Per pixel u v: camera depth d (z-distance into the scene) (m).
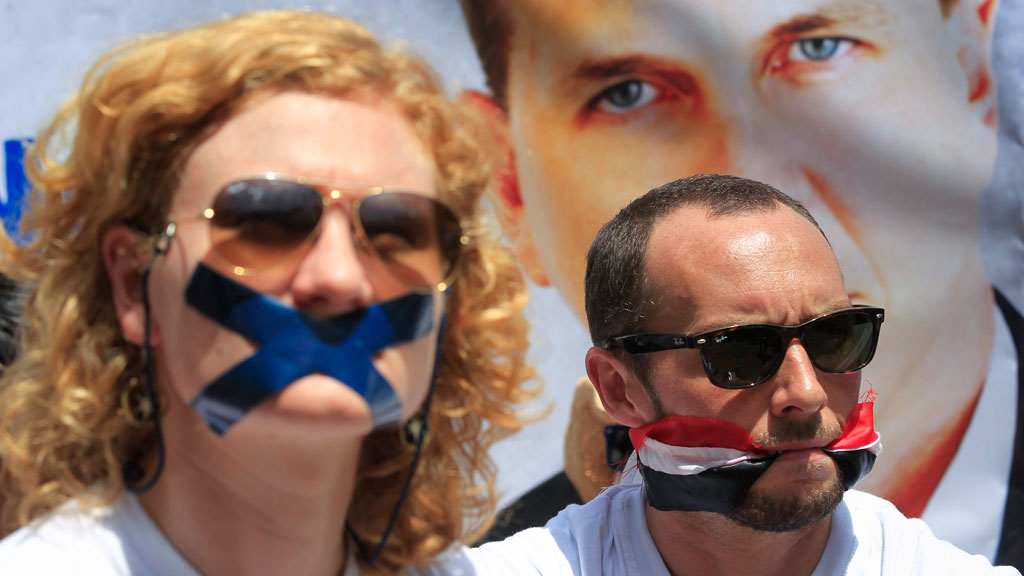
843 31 3.09
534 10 3.01
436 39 2.90
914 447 3.14
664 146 3.07
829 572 1.72
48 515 1.28
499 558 1.77
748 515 1.59
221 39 1.20
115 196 1.18
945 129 3.12
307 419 1.11
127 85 1.22
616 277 1.77
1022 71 3.12
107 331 1.24
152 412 1.21
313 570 1.31
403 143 1.26
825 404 1.58
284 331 1.12
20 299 1.57
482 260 1.45
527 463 3.03
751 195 1.71
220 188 1.14
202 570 1.26
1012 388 3.13
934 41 3.12
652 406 1.69
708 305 1.62
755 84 3.08
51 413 1.23
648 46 3.07
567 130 3.05
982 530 3.11
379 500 1.45
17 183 2.10
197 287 1.13
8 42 2.77
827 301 1.63
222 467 1.22
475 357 1.45
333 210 1.16
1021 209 3.12
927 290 3.13
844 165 3.10
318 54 1.21
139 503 1.29
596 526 1.87
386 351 1.18
